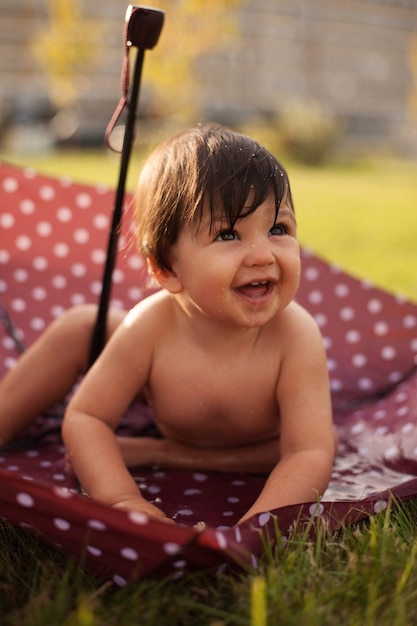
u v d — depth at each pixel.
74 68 14.53
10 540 1.35
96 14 14.83
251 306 1.43
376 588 1.14
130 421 1.99
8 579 1.22
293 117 14.87
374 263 4.85
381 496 1.41
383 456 1.79
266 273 1.41
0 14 14.84
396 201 8.53
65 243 2.31
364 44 16.66
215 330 1.55
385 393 2.14
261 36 15.91
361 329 2.23
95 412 1.57
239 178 1.40
